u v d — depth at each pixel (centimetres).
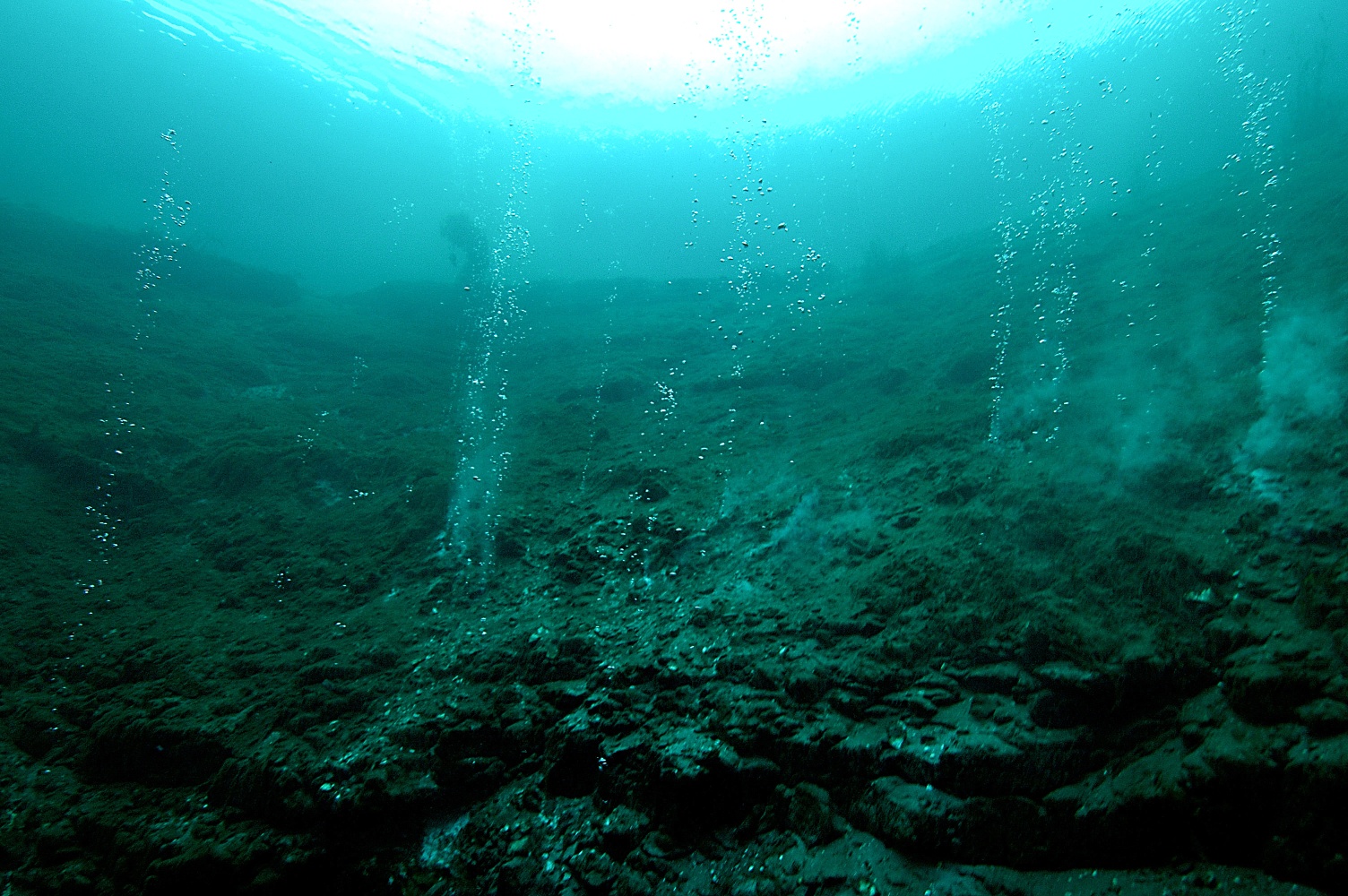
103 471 465
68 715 281
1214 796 147
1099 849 154
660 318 1122
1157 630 188
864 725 200
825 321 907
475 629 305
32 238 974
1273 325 366
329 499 486
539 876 194
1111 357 430
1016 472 301
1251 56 1475
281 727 256
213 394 665
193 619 341
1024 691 188
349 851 213
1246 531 211
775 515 349
